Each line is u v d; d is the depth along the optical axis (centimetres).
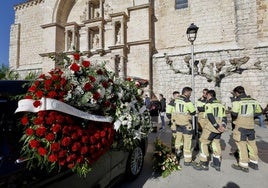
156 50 1844
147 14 1783
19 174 206
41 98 248
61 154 245
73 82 294
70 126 265
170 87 1744
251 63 1553
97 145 294
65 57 330
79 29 2086
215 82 1591
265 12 1555
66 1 2125
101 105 331
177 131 599
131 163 470
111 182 378
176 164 539
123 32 1800
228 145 778
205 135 543
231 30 1641
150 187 445
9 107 239
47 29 2119
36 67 2261
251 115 532
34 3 2362
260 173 516
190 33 808
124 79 440
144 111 470
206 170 537
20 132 239
